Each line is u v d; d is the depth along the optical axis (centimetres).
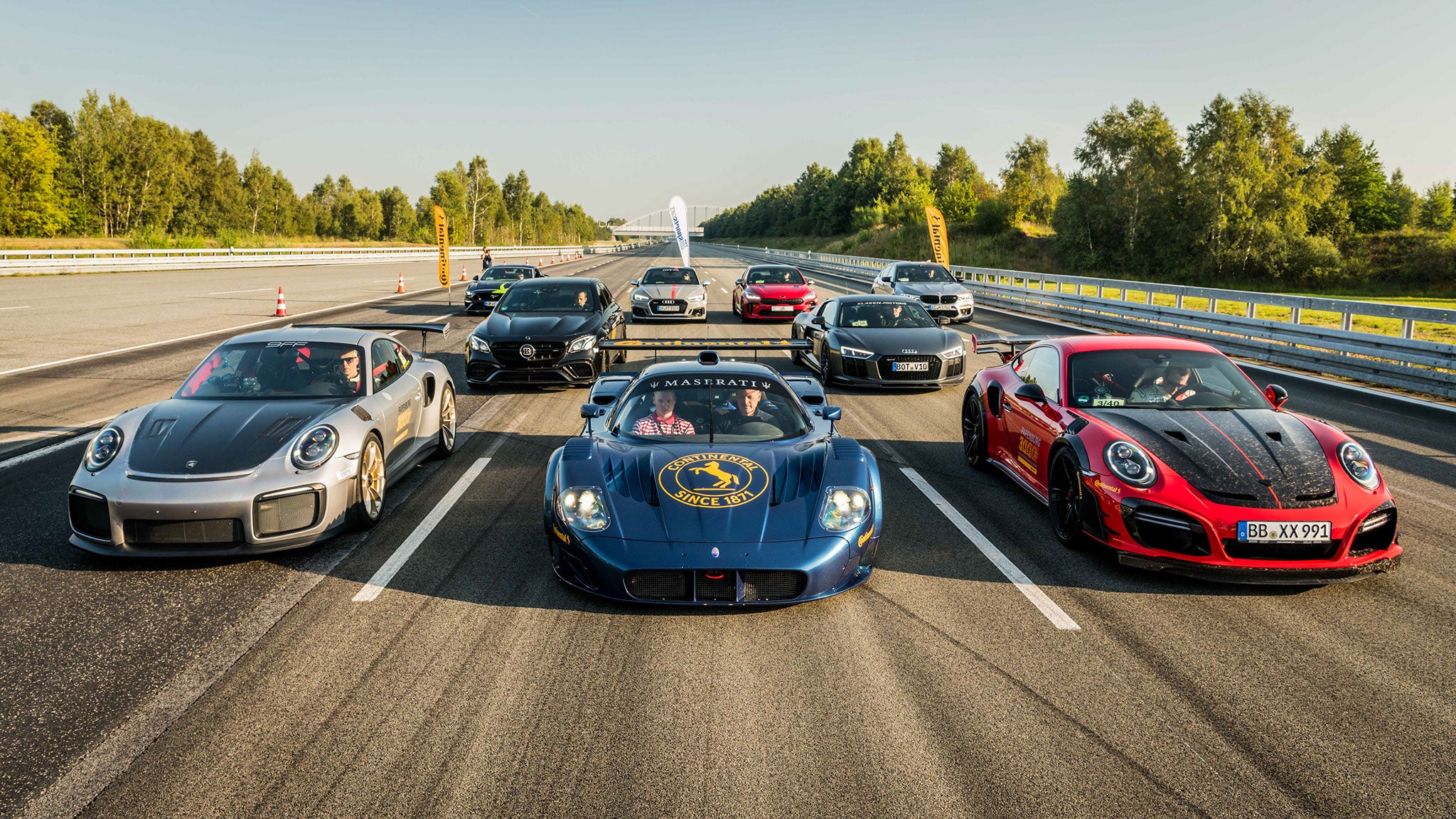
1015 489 617
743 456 438
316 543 487
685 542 377
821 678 331
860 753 278
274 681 327
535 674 333
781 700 314
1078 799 253
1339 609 402
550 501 418
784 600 380
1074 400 521
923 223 6969
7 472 640
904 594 418
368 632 371
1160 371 537
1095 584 433
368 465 507
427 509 555
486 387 1059
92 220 7112
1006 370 647
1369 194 6612
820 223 11312
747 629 376
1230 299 1390
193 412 495
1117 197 4803
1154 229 4762
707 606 378
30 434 768
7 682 326
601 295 1148
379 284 3184
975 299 2547
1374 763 272
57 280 2981
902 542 498
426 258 6556
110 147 7250
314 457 461
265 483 436
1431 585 430
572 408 925
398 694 317
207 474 433
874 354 991
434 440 671
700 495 402
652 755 276
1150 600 412
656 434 468
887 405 951
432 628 376
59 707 308
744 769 269
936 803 251
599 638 366
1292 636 371
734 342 845
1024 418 571
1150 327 1608
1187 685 326
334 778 263
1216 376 534
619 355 1162
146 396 959
